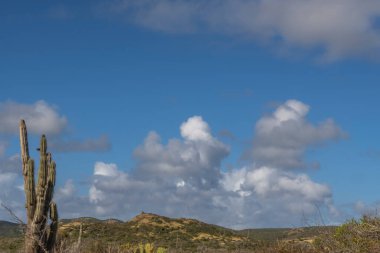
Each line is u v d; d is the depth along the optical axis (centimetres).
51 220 1298
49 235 1291
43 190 1298
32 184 1317
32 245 1266
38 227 1278
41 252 1279
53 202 1306
